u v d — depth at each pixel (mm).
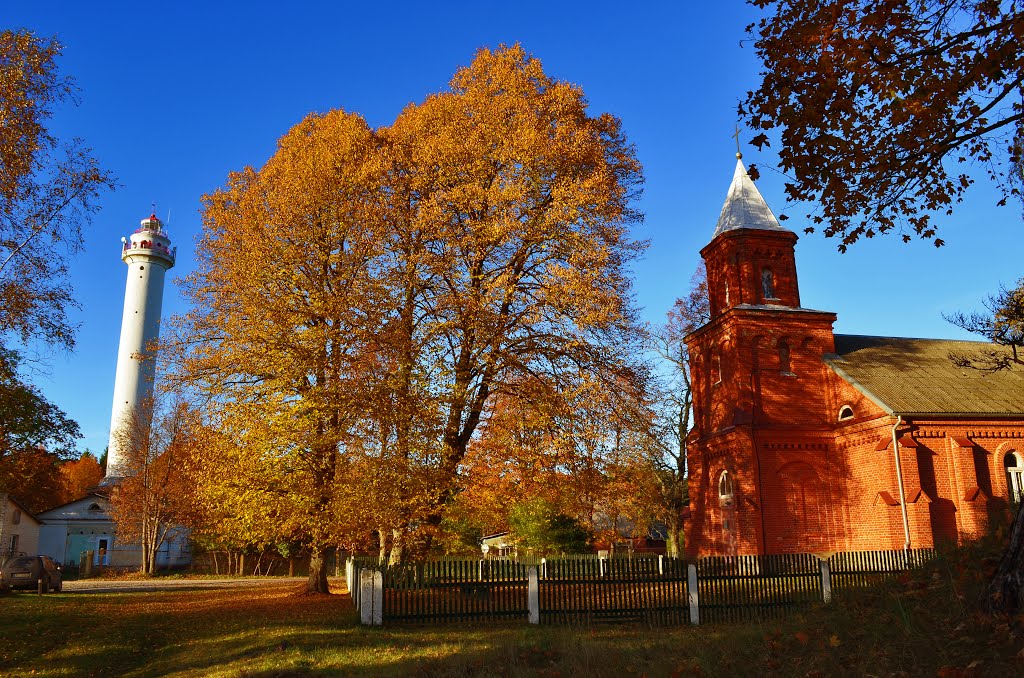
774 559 18625
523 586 17062
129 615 20328
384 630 15562
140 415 58375
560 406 20938
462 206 21969
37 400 23938
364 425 19422
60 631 17094
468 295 20891
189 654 14180
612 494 23734
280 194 22406
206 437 20922
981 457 27281
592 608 17000
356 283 21031
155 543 51688
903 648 8102
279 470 19922
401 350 20047
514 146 22094
